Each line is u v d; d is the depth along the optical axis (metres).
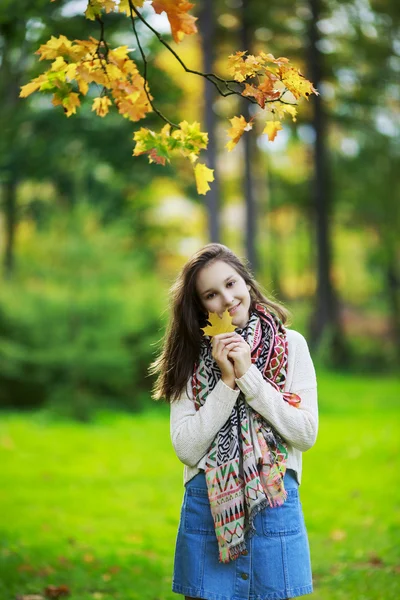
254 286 3.24
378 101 26.72
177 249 28.66
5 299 15.80
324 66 25.86
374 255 32.34
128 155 18.30
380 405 16.78
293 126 27.05
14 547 6.46
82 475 10.31
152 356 16.44
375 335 34.75
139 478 10.12
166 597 5.28
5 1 9.42
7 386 15.91
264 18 23.70
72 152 19.62
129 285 16.52
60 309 15.66
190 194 20.66
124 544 6.91
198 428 2.96
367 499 8.33
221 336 2.97
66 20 11.24
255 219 24.83
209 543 3.00
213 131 20.00
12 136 19.11
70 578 5.67
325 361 23.16
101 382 15.71
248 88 3.30
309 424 2.99
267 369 3.04
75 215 15.98
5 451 11.77
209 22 20.03
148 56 16.70
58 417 14.97
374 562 6.09
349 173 29.34
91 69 3.52
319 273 26.64
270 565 2.95
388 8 24.47
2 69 16.86
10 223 23.44
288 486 3.04
